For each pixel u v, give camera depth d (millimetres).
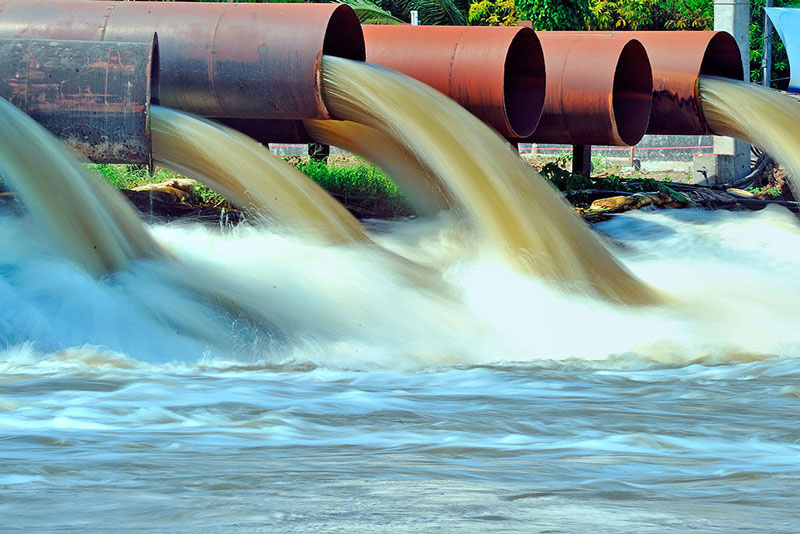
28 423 17312
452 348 34031
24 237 35250
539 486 11219
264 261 38625
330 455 14125
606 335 36438
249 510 9367
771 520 9250
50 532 8461
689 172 88938
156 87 43188
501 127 54469
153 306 33562
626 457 14430
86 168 37625
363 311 36375
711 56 65875
